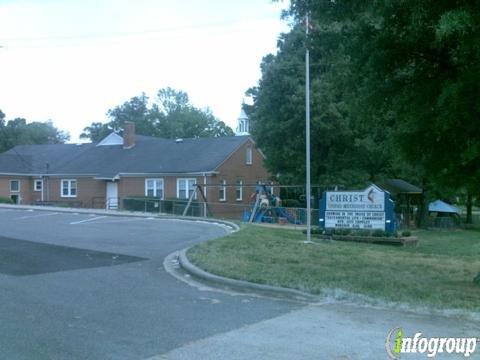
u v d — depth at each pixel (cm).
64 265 1138
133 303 805
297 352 583
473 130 873
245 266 1067
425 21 805
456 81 843
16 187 4447
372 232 1997
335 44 998
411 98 936
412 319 714
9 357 560
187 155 3934
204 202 3058
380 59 931
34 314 735
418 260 1299
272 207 2942
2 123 7875
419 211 3822
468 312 736
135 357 565
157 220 2431
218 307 785
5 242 1495
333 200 2048
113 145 4575
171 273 1069
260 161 4150
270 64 3034
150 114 7850
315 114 2831
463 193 1112
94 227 2006
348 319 715
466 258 1430
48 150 4994
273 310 766
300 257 1244
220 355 573
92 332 654
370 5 867
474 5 743
